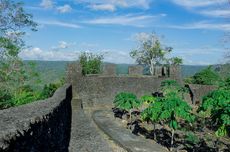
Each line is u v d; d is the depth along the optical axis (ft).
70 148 52.75
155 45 186.29
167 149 57.72
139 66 117.08
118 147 57.11
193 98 111.96
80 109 94.68
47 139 29.60
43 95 98.02
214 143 64.13
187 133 71.41
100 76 108.17
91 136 62.08
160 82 115.55
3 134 18.81
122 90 110.32
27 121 23.80
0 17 95.81
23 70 92.02
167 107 55.16
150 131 72.59
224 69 108.68
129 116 88.74
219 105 48.14
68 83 103.19
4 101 79.20
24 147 21.07
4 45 89.56
